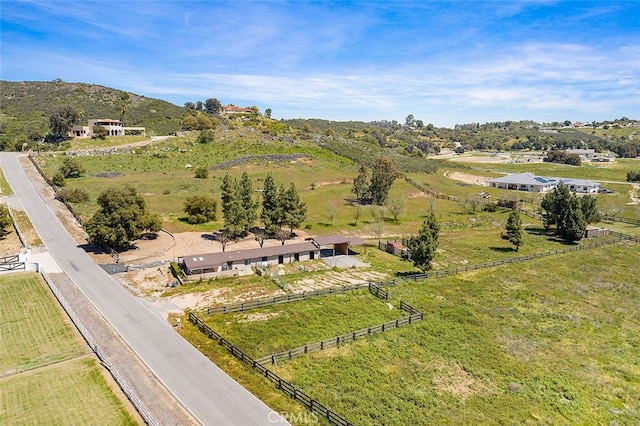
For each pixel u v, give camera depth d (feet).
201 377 97.86
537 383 102.42
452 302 152.25
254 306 139.85
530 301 154.71
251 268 178.91
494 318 139.44
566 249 224.33
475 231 271.49
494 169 547.08
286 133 520.42
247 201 219.61
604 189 411.13
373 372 104.27
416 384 100.12
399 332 125.90
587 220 268.82
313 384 98.27
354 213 269.85
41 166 331.16
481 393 97.81
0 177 298.97
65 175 313.32
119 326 121.90
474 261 205.16
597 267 196.54
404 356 112.68
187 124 485.56
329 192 328.90
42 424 79.25
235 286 159.02
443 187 390.01
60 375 95.40
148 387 93.15
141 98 611.06
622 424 88.17
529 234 264.31
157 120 531.50
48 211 239.50
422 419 86.84
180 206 260.62
